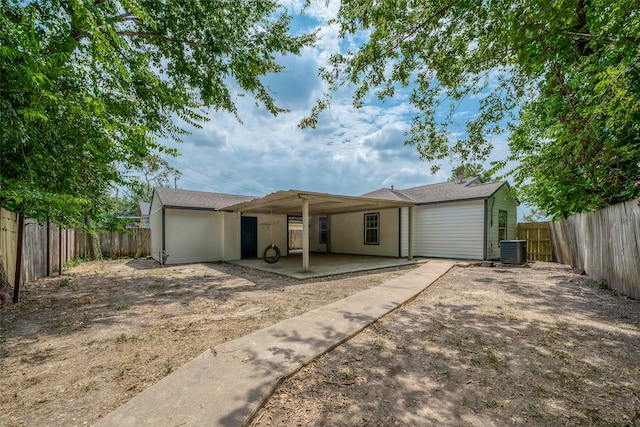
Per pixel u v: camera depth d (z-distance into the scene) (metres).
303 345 2.99
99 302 5.05
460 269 8.84
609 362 2.67
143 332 3.54
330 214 15.49
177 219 11.12
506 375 2.45
